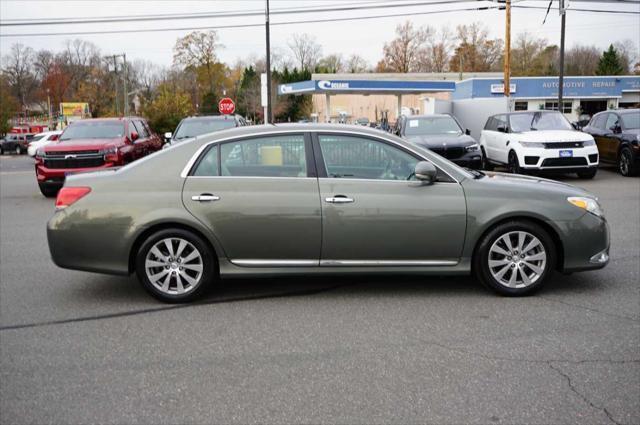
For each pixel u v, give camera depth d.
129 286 6.12
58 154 13.70
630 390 3.60
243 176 5.44
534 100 50.91
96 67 93.69
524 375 3.83
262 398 3.59
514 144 14.31
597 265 5.53
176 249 5.48
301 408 3.46
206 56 81.00
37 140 42.53
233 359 4.18
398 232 5.36
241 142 5.52
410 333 4.61
